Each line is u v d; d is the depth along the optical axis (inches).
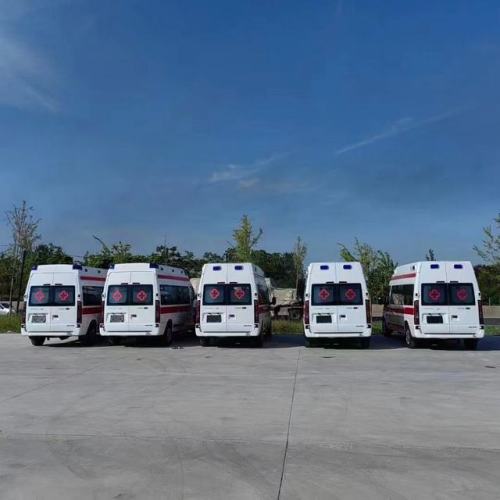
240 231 1424.7
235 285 744.3
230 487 218.5
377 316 1616.6
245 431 305.1
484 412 352.8
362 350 722.2
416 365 574.2
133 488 217.9
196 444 279.6
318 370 539.2
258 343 764.6
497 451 267.9
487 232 1109.1
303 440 287.0
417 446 276.2
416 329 716.0
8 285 1644.9
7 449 272.8
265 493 211.9
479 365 574.2
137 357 655.8
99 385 457.7
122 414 348.2
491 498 206.8
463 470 238.8
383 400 390.3
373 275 1267.2
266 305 847.7
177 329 836.0
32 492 214.4
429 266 722.8
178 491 214.4
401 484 221.6
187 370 544.1
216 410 358.6
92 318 814.5
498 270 1125.1
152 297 758.5
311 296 729.0
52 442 285.1
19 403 384.5
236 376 503.2
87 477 231.1
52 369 556.4
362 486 219.3
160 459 255.1
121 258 1509.6
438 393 416.8
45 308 783.1
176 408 365.1
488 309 1909.4
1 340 901.8
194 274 1830.7
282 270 2298.2
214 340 847.1
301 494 210.7
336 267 731.4
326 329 721.0
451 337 708.0
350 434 299.0
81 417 340.8
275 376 501.7
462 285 714.2
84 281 802.8
